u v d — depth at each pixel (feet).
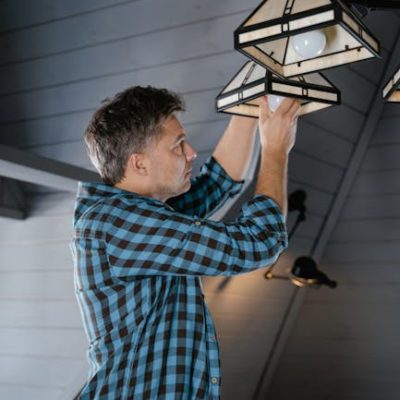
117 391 3.31
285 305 11.12
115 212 3.42
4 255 8.46
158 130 3.52
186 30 7.23
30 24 8.06
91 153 3.74
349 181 9.68
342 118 8.52
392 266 10.41
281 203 3.49
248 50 3.00
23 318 8.20
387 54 8.15
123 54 7.66
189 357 3.41
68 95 8.05
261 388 12.30
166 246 3.30
